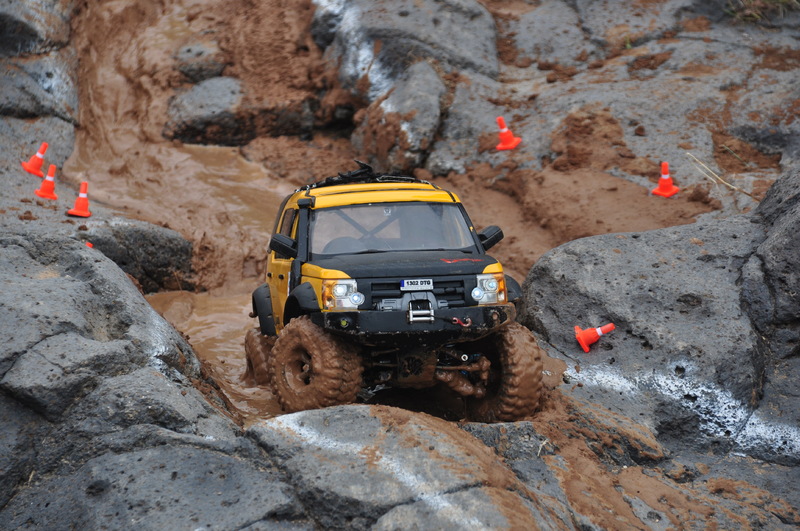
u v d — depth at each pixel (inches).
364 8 1002.1
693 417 464.1
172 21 1120.8
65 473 334.0
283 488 310.2
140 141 987.9
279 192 916.0
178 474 316.8
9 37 1005.8
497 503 297.4
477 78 950.4
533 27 1035.9
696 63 927.7
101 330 433.4
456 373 455.5
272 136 1011.3
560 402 462.0
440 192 526.3
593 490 366.9
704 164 771.4
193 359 475.8
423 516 288.5
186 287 766.5
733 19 1004.6
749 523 366.0
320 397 423.5
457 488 304.0
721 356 479.5
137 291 496.7
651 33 998.4
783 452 439.8
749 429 458.3
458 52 965.8
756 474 421.4
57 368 363.9
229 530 287.7
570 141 829.2
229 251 789.9
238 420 438.3
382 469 313.1
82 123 1010.1
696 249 575.5
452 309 420.2
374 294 423.2
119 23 1110.4
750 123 819.4
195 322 688.4
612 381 494.6
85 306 433.4
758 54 938.7
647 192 751.1
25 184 815.7
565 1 1079.6
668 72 923.4
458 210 515.2
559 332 552.1
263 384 538.3
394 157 889.5
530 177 808.9
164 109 1006.4
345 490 301.0
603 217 730.2
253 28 1074.1
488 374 454.3
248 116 994.1
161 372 410.9
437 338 422.0
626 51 978.1
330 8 1031.0
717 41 968.9
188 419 355.3
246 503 301.4
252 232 824.9
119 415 349.7
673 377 483.2
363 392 524.1
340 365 423.5
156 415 352.5
